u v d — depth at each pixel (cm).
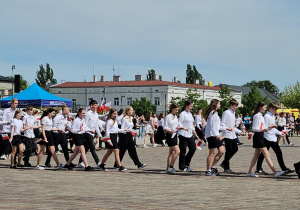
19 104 2500
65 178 1134
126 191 893
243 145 2878
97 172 1288
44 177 1155
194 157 1862
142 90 10938
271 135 1192
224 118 1255
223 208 685
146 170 1341
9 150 1739
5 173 1257
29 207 677
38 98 2466
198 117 2127
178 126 1308
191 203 735
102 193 860
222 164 1271
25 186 968
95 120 1366
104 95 11194
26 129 1471
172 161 1243
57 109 1416
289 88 10856
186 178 1140
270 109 1204
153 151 2264
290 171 1196
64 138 1461
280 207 698
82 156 1333
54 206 689
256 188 950
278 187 968
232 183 1039
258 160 1248
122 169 1312
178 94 11056
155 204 719
